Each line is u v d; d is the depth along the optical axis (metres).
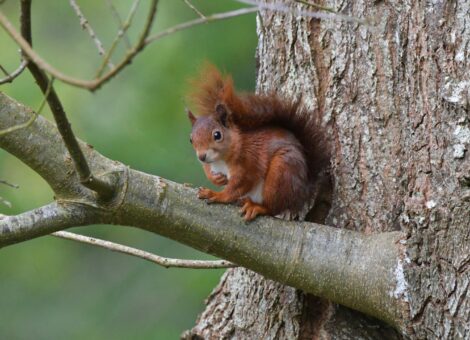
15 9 16.33
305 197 7.68
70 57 15.82
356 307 7.26
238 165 7.62
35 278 15.02
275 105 7.89
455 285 6.97
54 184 7.02
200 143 7.84
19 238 6.95
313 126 7.88
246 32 14.19
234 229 7.27
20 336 14.47
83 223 7.09
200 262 7.94
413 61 7.54
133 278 14.83
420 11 7.53
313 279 7.22
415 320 7.04
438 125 7.24
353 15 8.00
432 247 7.04
